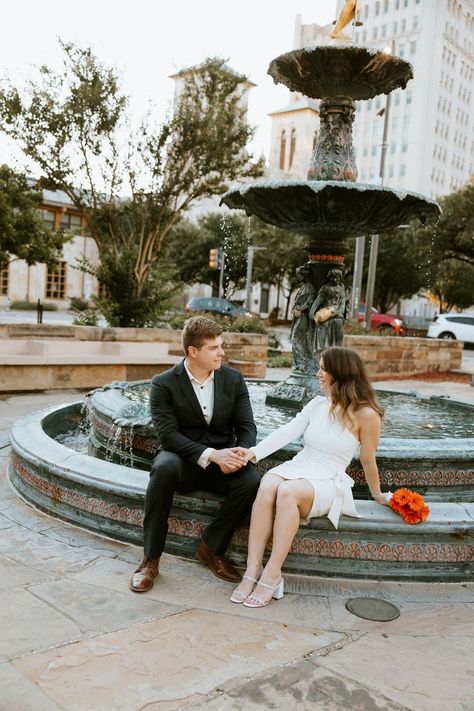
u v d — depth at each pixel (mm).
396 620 2947
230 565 3326
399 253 39469
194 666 2439
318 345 6004
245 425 3574
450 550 3359
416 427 5301
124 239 16250
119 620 2783
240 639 2680
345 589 3246
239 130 15523
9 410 7758
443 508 3436
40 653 2463
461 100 83688
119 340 12898
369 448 3320
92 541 3750
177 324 15742
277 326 39031
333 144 6098
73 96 14242
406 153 78188
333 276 6012
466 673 2510
